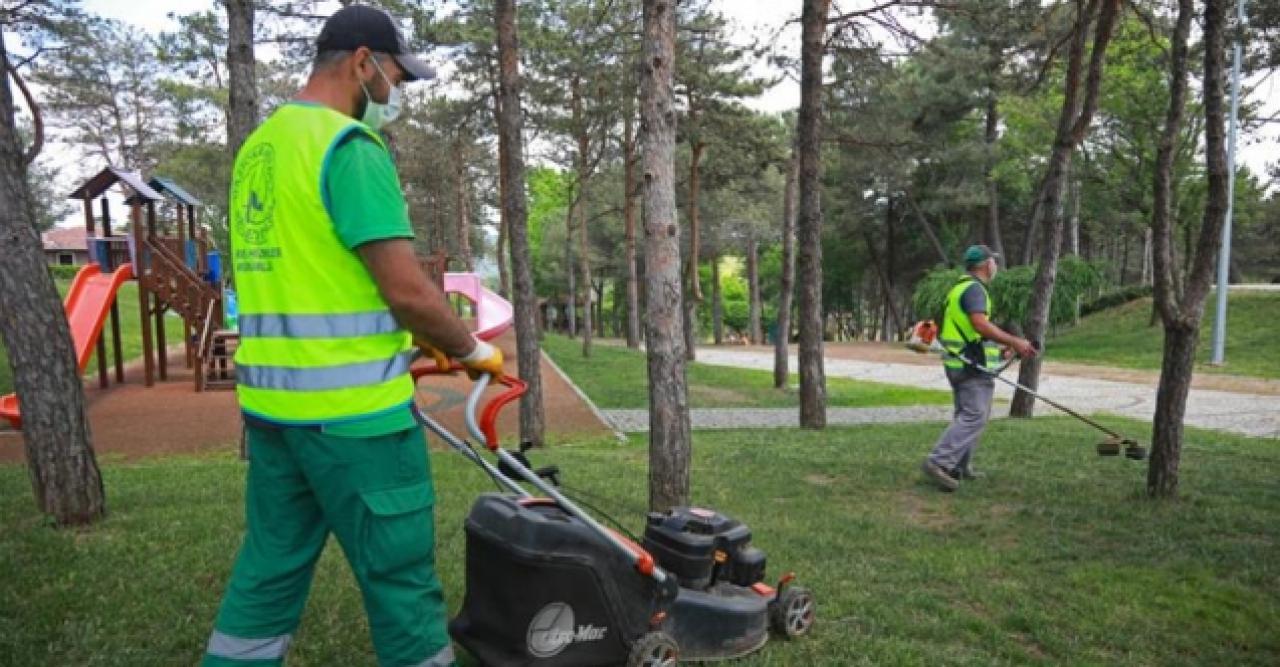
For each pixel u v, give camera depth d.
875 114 18.86
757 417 15.04
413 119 27.48
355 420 2.26
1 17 15.14
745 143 22.38
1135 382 20.47
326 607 3.83
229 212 2.48
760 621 3.48
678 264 5.28
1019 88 19.75
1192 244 29.09
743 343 46.38
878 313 57.44
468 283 22.30
